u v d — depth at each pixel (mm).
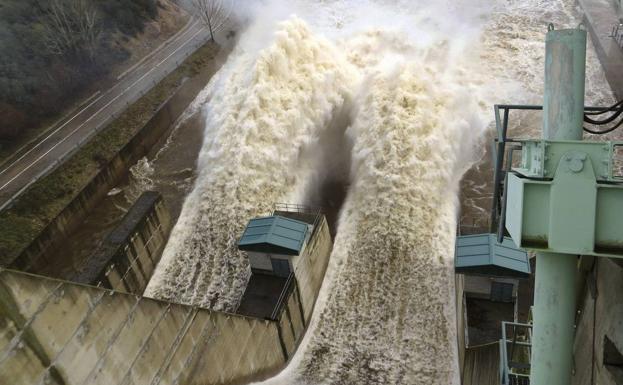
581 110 6746
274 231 20828
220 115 29641
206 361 14641
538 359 7375
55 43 39844
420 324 21438
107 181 33188
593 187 6199
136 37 48562
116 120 36875
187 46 49719
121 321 10977
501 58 42656
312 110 30484
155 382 12195
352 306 22625
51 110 37469
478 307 19516
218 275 24953
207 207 27438
